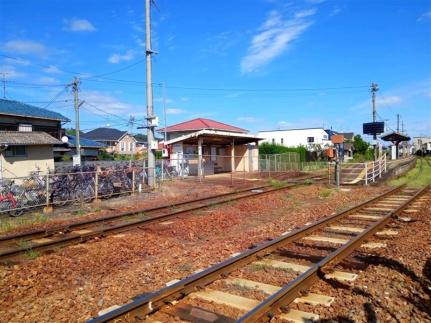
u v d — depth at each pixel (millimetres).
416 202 15617
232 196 18266
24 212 14992
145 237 10203
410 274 6605
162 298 5551
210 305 5570
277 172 36000
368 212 13391
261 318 4961
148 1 22312
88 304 5891
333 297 5727
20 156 26688
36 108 37188
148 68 22375
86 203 16969
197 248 9047
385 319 4988
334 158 26766
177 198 18406
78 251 8953
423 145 111875
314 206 15594
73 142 54438
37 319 5430
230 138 33156
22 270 7637
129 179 20547
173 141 30734
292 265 7352
